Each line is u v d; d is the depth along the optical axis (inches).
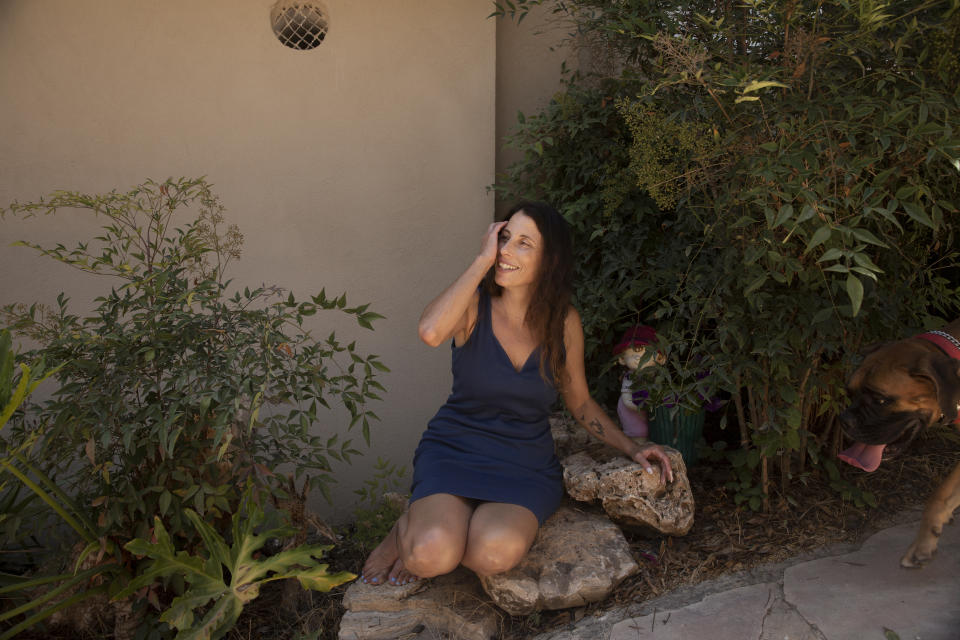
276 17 144.8
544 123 143.9
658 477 112.0
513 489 103.4
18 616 112.3
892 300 106.4
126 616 107.0
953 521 106.7
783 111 92.7
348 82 148.3
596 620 99.5
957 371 83.3
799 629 88.9
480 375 106.3
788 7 91.7
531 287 107.3
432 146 152.9
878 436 89.9
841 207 92.4
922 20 95.0
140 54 139.9
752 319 108.3
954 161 80.5
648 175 109.0
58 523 112.1
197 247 114.0
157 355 101.1
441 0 150.0
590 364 150.6
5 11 134.6
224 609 93.4
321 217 150.0
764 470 117.7
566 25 161.6
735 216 102.3
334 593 117.5
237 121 144.9
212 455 106.4
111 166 140.8
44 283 139.3
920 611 88.0
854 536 108.1
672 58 97.4
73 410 96.2
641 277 132.0
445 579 109.5
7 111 136.2
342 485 155.4
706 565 106.7
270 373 100.2
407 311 155.5
